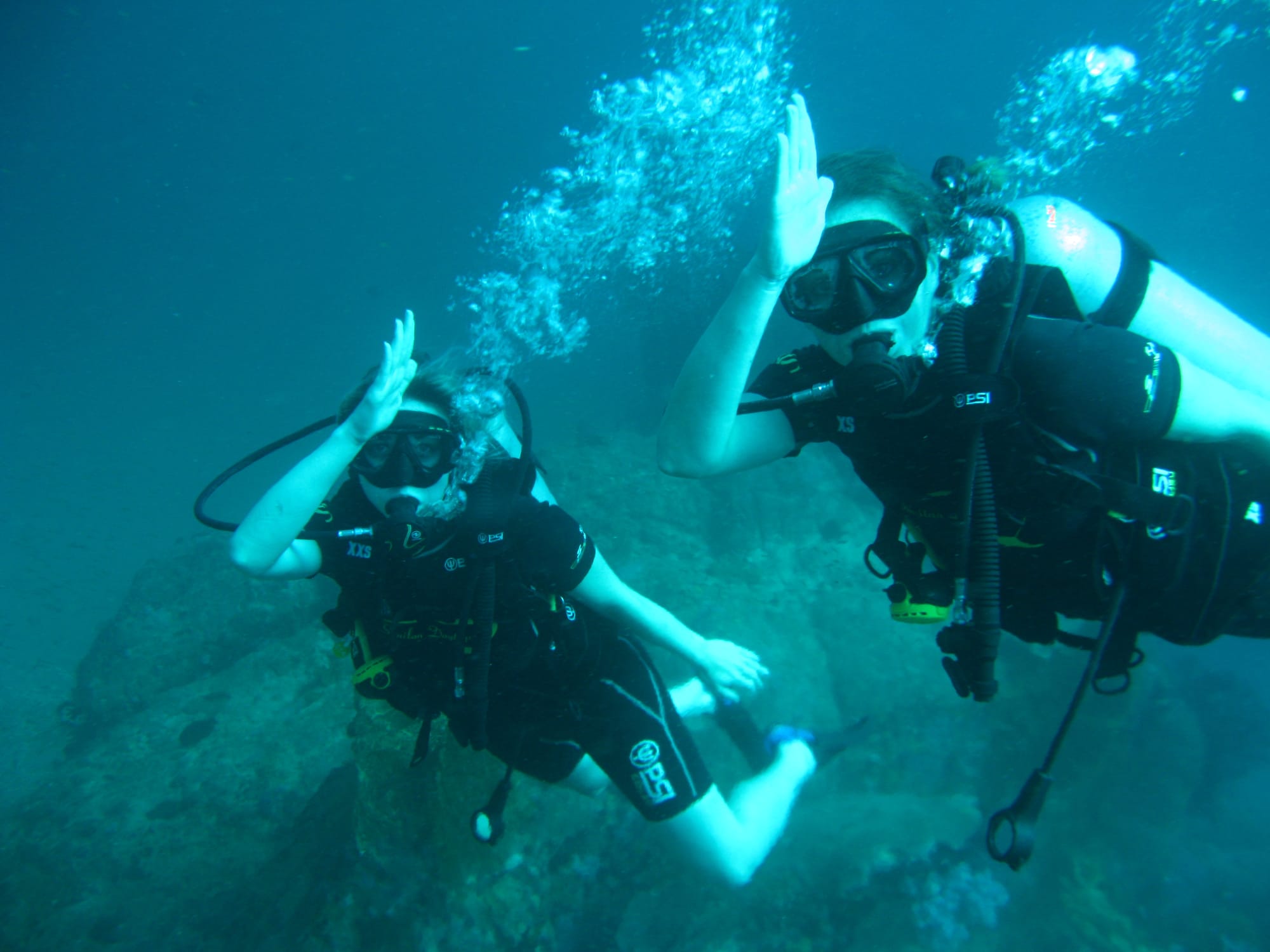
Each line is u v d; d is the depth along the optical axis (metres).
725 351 1.62
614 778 3.13
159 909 5.45
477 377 2.57
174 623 8.34
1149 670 6.12
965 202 1.64
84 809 6.32
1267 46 33.47
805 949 4.04
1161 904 4.89
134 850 5.94
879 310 1.52
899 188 1.60
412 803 4.04
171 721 7.17
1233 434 1.58
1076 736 5.23
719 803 3.23
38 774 7.66
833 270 1.54
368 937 4.01
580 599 2.95
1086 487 1.54
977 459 1.52
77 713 8.33
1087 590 1.72
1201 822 6.09
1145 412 1.48
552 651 2.72
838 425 1.85
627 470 8.55
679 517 7.78
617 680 3.04
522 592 2.54
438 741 4.00
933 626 5.83
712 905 4.23
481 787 4.15
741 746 3.83
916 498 1.76
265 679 7.40
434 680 2.61
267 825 6.11
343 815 4.81
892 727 5.23
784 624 6.06
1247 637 1.79
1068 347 1.51
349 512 2.53
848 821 4.64
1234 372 1.64
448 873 4.10
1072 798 5.15
